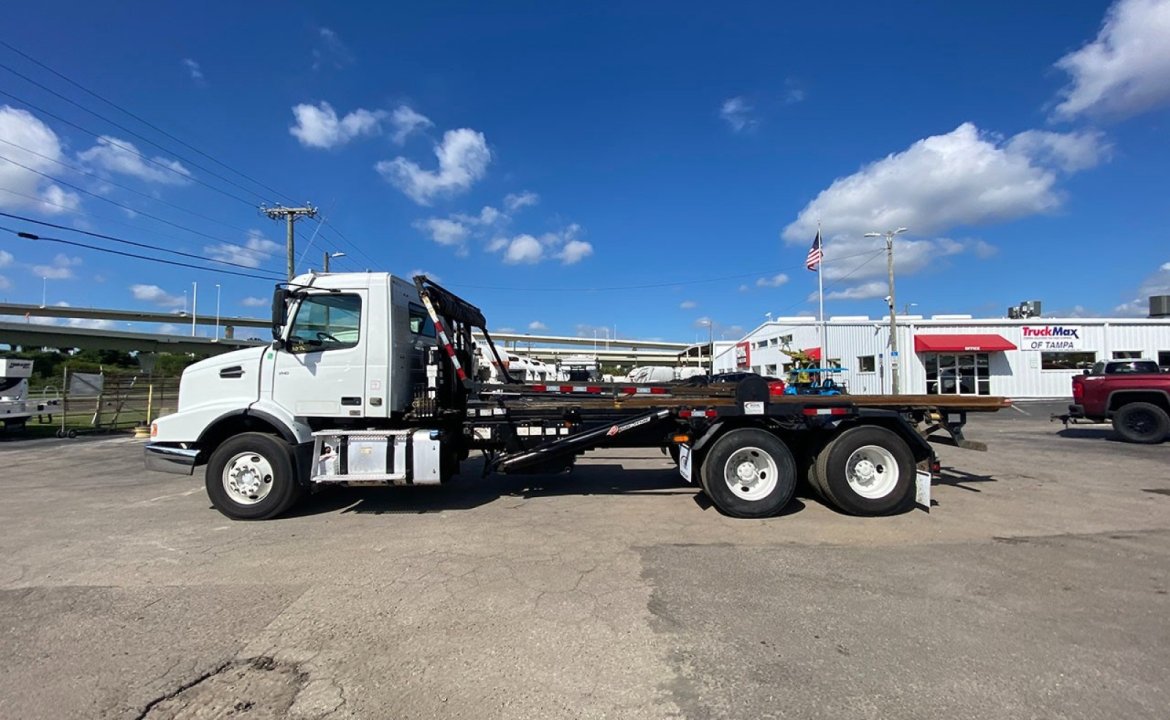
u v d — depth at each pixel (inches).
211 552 214.2
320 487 290.5
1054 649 134.3
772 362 1721.2
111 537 235.8
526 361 682.8
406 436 269.0
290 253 1453.0
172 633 147.1
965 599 163.2
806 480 287.1
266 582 182.5
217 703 115.9
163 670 129.0
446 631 146.5
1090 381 522.9
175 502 306.0
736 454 260.2
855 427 263.4
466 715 111.1
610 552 207.9
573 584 176.9
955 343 1229.7
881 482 262.2
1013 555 201.3
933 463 261.7
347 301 278.5
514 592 171.0
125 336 2593.5
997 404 277.0
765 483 261.0
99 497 321.4
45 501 311.4
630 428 278.8
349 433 269.9
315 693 119.1
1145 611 154.5
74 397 775.7
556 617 153.6
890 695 116.0
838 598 164.6
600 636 142.6
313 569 193.9
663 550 209.9
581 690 119.3
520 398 291.9
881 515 258.4
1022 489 309.6
